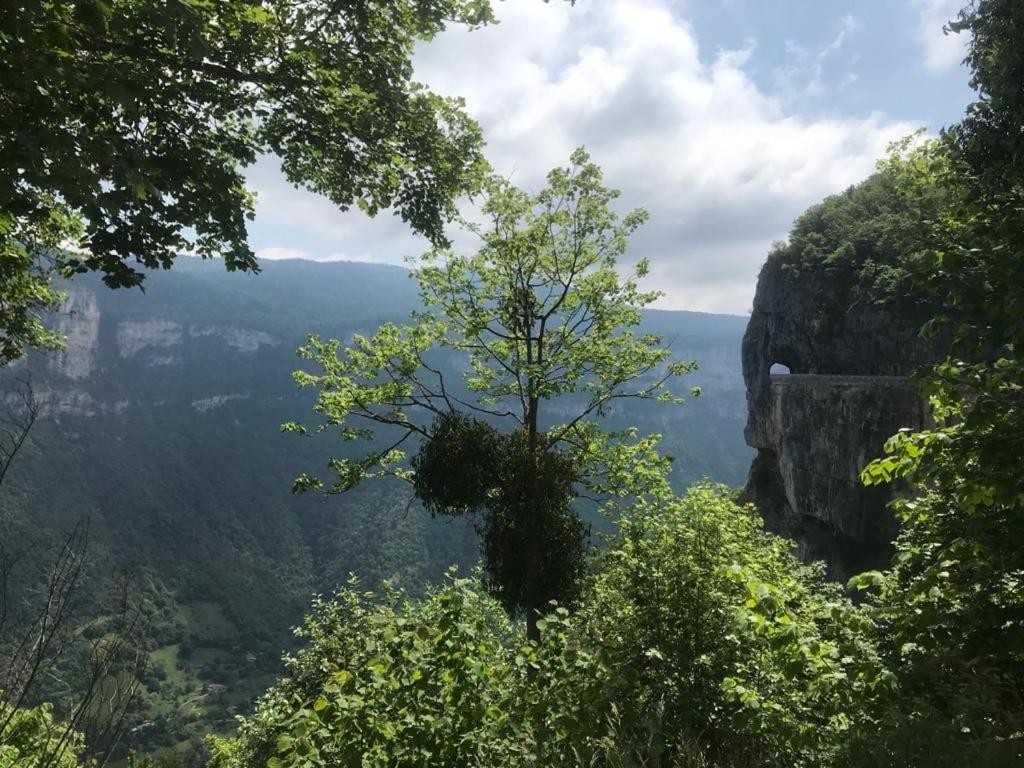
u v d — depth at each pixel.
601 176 20.67
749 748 5.21
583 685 4.57
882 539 40.41
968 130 14.88
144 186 5.09
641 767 4.29
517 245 20.41
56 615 3.09
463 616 4.93
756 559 9.48
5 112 4.71
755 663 6.42
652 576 8.12
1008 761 3.39
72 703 2.99
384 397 20.06
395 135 11.27
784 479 50.59
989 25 15.57
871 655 4.47
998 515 4.87
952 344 4.85
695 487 12.34
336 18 10.42
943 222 6.07
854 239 60.00
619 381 21.06
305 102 9.91
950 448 4.76
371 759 4.16
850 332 55.41
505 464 17.12
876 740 3.94
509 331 21.44
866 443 40.91
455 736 4.33
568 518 17.08
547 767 4.22
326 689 4.61
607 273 21.11
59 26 4.99
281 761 4.29
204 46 5.51
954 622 4.55
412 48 11.85
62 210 10.23
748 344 70.12
